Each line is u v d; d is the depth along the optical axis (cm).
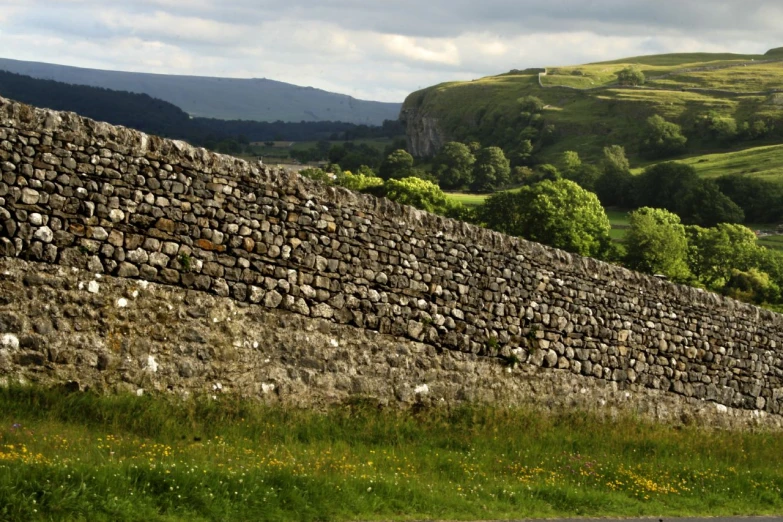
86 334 1483
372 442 1684
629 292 2309
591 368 2217
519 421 1992
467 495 1305
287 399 1705
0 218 1410
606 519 1294
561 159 18275
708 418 2459
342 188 1819
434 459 1557
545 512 1285
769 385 2630
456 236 1988
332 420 1722
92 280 1494
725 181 12669
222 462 1245
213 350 1620
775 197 12338
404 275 1895
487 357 2028
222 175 1648
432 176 15238
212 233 1631
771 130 19312
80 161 1488
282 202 1722
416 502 1199
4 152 1416
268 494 1076
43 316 1442
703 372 2459
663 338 2372
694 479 1733
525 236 7569
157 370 1554
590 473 1625
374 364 1836
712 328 2486
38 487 937
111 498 962
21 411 1345
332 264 1784
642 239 8250
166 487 1034
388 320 1864
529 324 2109
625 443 2030
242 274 1666
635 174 14688
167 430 1435
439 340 1945
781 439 2475
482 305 2025
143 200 1552
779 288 8494
